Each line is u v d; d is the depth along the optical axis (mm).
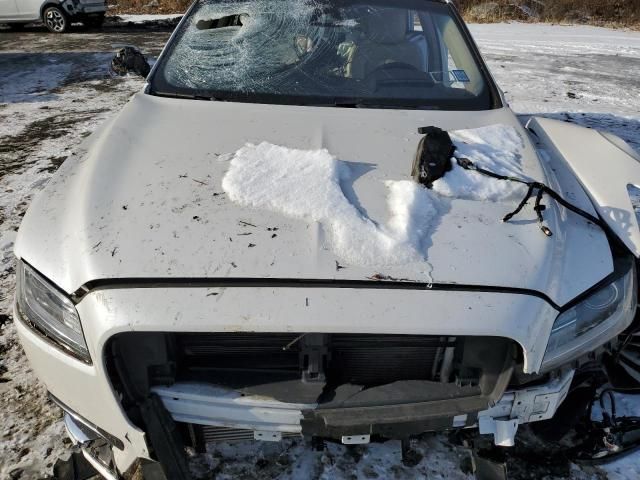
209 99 2184
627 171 1894
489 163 1793
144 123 1960
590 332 1469
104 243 1402
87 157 1803
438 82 2326
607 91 6836
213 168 1697
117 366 1348
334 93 2229
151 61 7980
